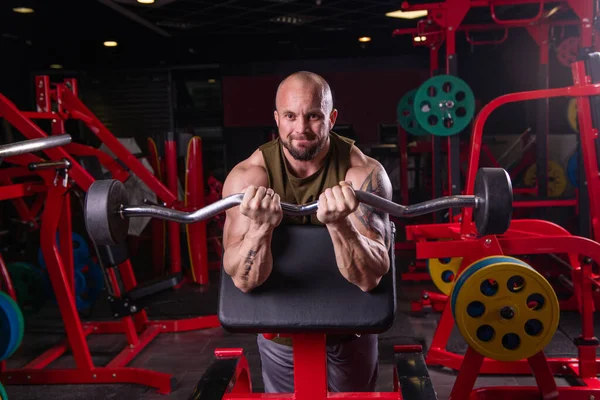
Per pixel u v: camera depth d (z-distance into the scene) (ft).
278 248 3.82
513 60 22.30
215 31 22.47
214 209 3.37
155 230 14.82
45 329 10.90
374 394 3.96
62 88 9.79
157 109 24.45
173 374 8.59
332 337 4.65
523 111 22.40
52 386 8.25
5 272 8.11
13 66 22.47
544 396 6.77
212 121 24.58
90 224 3.33
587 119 7.82
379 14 19.67
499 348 6.29
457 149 11.07
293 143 3.99
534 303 7.37
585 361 7.48
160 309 12.01
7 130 17.34
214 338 10.16
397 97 23.90
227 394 4.03
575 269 7.79
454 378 8.10
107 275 8.93
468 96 10.89
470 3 11.12
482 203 3.26
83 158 10.46
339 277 3.77
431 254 7.68
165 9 18.42
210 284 14.01
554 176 17.34
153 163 15.51
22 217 10.80
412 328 10.23
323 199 3.29
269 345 4.90
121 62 23.84
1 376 8.32
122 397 7.84
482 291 6.63
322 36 23.04
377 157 23.30
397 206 3.34
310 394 3.97
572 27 19.98
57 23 20.24
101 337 10.38
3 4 17.60
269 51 23.58
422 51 23.43
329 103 4.06
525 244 7.51
